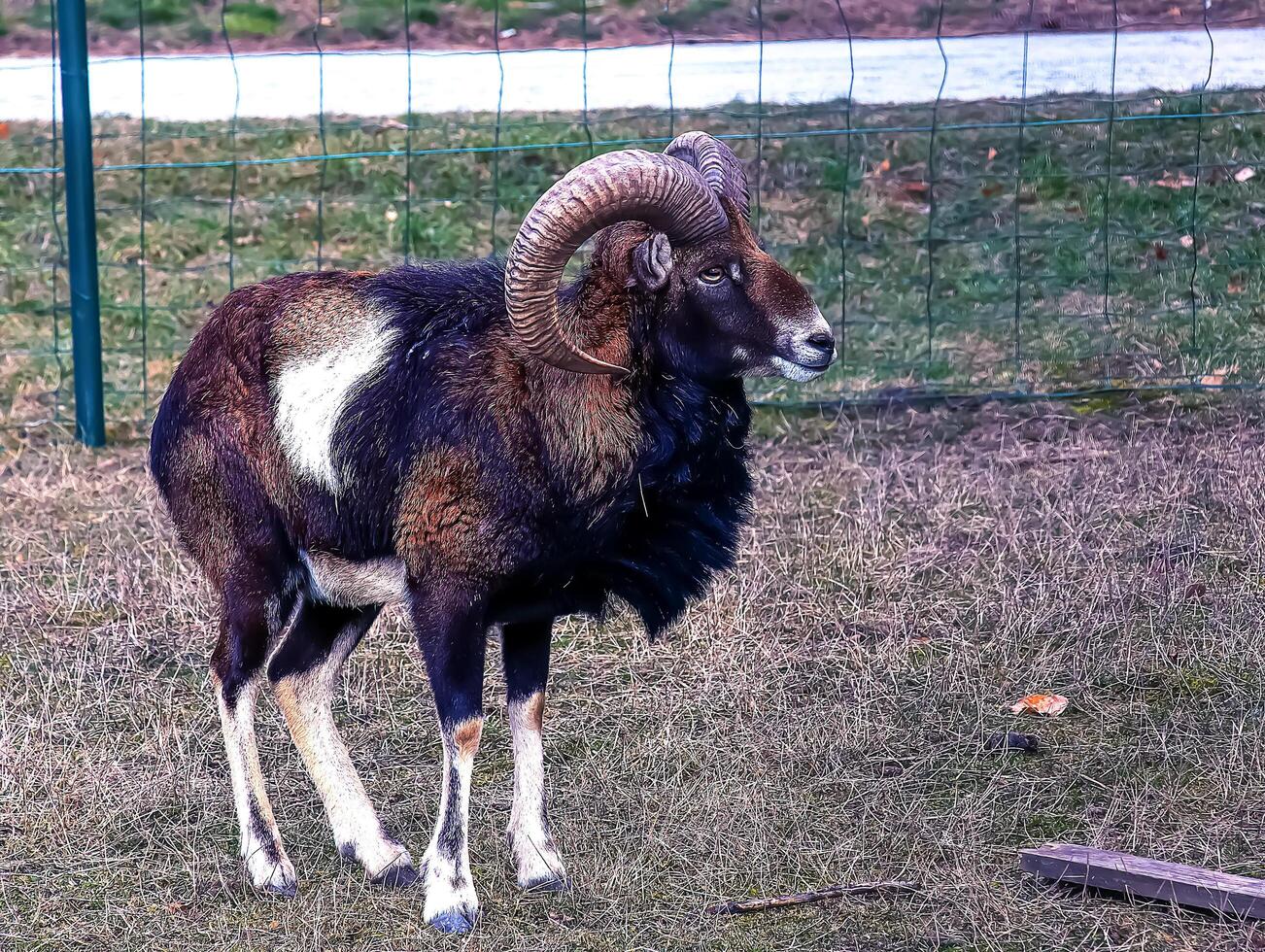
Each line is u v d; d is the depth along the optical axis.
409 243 10.15
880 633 6.16
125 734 5.55
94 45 14.91
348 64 13.88
